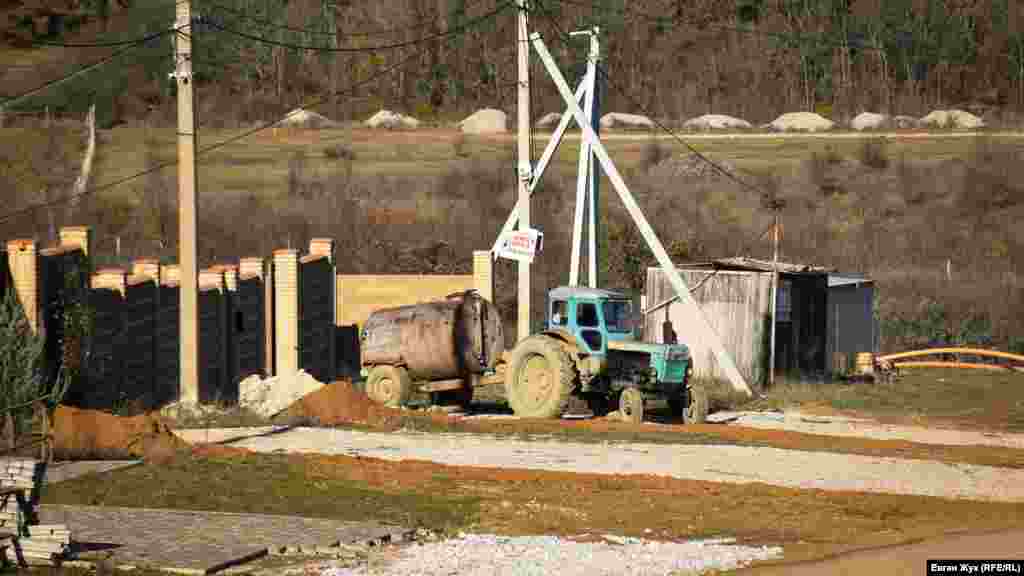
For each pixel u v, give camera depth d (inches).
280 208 2423.7
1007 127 3754.9
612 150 3299.7
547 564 515.5
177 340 1192.8
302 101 3762.3
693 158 3132.4
